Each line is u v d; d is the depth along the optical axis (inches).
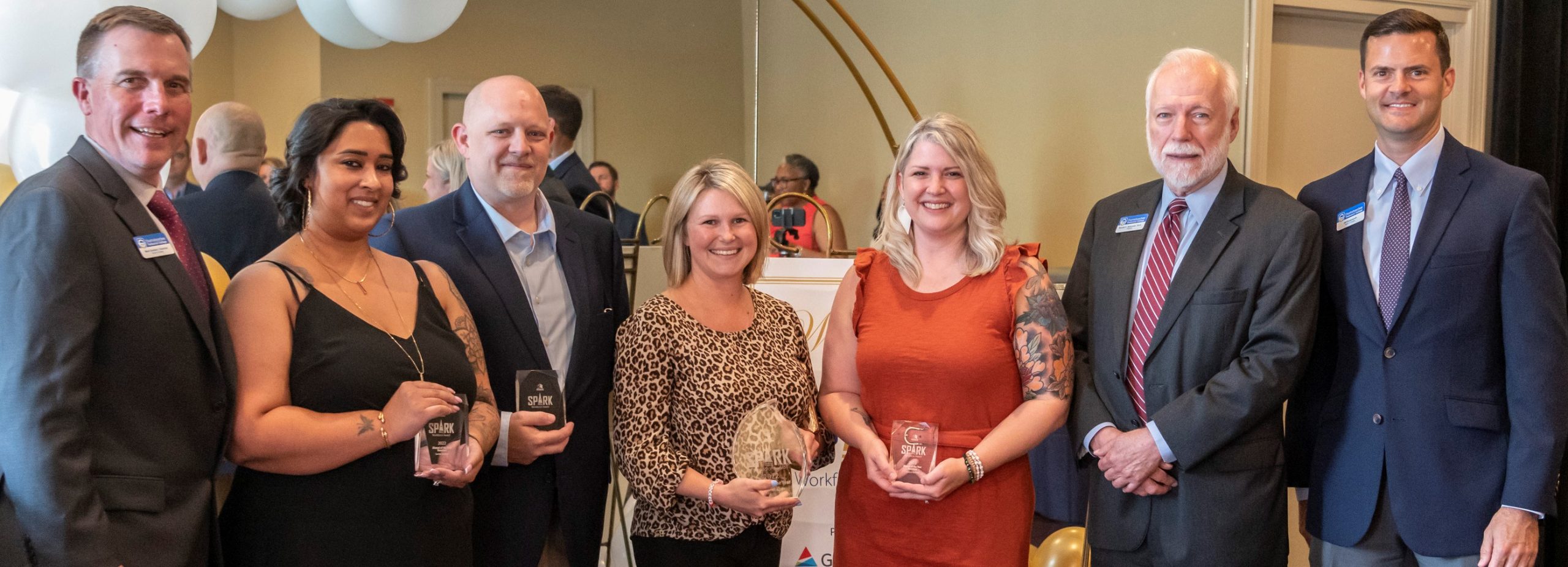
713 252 88.7
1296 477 93.7
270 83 247.0
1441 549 82.4
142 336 63.6
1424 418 83.3
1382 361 85.4
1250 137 155.0
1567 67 140.5
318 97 239.8
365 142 77.1
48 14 101.0
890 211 90.4
